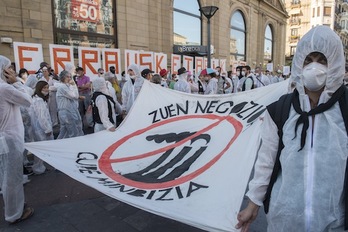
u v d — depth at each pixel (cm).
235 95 366
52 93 709
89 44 1006
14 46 687
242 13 2105
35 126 457
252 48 2297
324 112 127
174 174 240
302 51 133
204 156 263
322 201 123
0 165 293
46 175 443
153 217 318
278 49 2916
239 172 218
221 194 197
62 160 270
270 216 139
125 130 351
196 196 199
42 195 375
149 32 1226
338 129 122
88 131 701
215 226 160
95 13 1014
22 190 306
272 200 139
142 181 233
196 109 366
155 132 336
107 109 384
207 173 231
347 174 124
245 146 256
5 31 770
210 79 920
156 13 1253
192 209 182
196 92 860
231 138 280
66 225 302
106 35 1061
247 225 155
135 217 318
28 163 465
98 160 280
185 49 1345
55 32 895
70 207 342
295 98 138
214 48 1731
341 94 128
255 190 149
